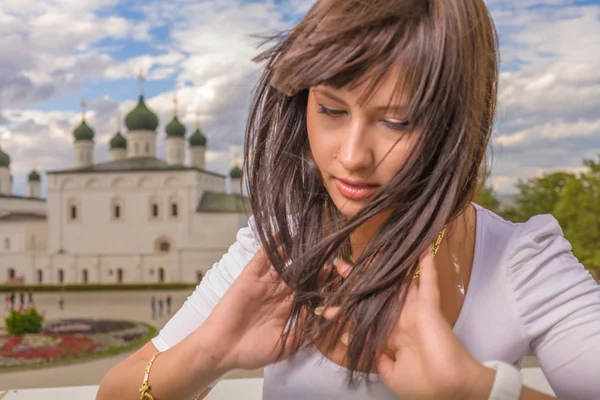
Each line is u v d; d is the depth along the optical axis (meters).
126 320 33.44
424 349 0.75
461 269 0.95
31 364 20.52
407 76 0.69
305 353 1.00
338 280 0.87
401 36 0.69
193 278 50.88
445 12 0.69
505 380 0.73
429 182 0.74
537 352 0.91
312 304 0.90
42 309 39.06
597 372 0.80
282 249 0.92
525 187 30.66
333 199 0.82
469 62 0.71
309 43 0.70
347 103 0.73
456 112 0.72
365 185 0.77
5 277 52.88
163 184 51.47
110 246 51.41
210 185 55.53
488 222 1.00
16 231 53.16
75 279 51.25
